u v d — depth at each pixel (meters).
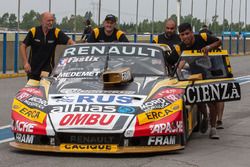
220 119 9.16
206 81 7.71
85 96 6.88
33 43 9.59
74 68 7.82
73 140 6.39
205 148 7.36
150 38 30.84
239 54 40.81
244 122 9.98
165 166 6.14
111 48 8.11
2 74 20.14
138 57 7.93
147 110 6.57
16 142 6.79
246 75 21.70
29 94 7.14
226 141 7.98
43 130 6.44
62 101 6.82
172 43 10.30
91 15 31.86
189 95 7.51
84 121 6.38
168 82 7.42
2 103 12.51
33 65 9.65
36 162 6.31
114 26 9.60
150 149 6.45
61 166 6.10
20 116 6.75
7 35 21.92
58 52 22.80
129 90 7.04
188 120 7.60
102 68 7.74
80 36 26.41
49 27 9.52
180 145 6.83
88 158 6.47
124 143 6.33
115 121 6.36
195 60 8.02
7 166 6.14
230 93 7.84
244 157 6.80
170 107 6.71
